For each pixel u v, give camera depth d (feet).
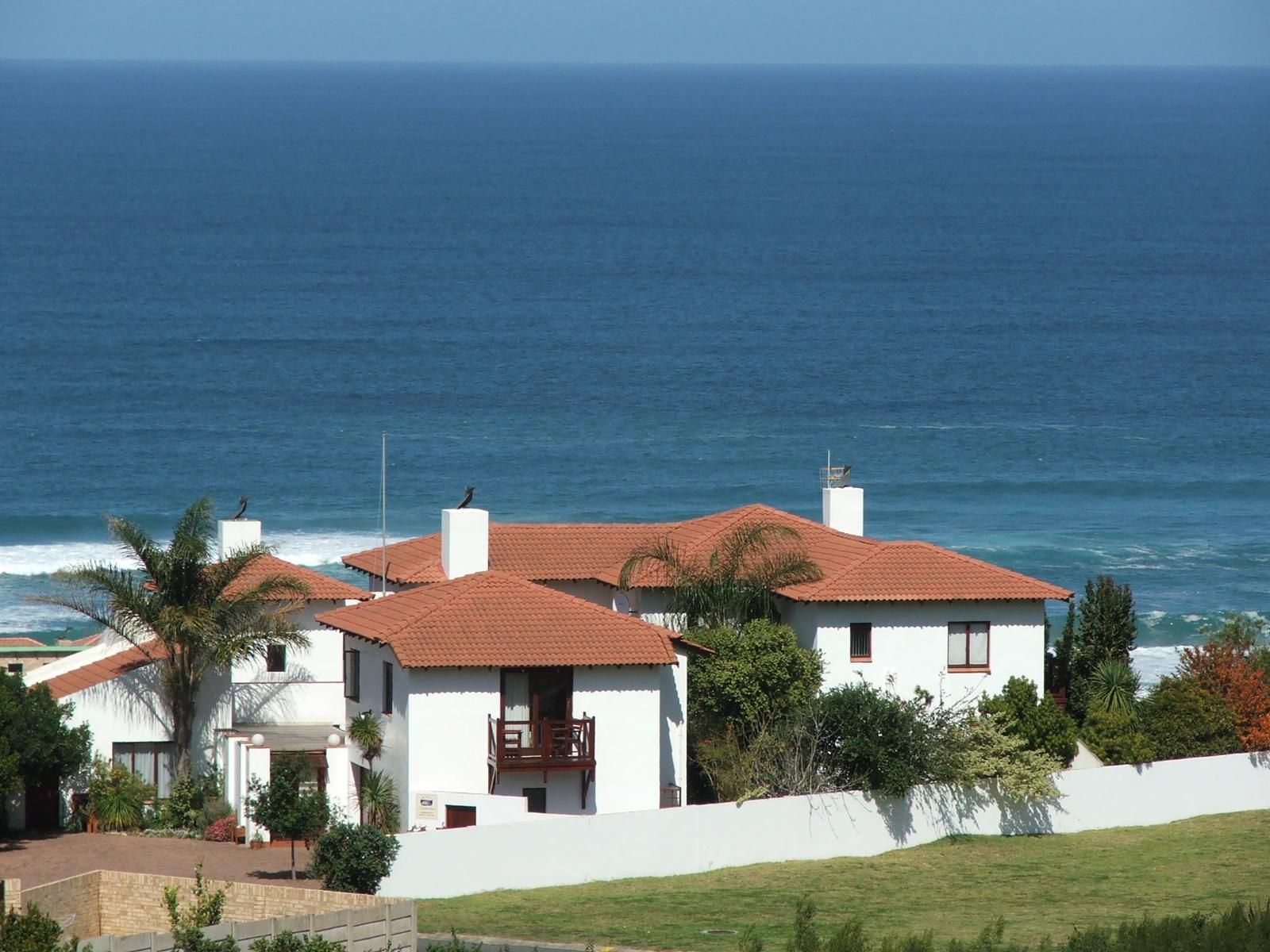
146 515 599.16
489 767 277.23
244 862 261.03
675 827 266.98
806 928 219.00
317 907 229.45
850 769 285.84
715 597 306.35
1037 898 254.27
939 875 267.18
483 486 653.30
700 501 637.71
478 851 254.27
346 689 301.63
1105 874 267.80
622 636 283.79
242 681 307.58
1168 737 306.96
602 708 281.54
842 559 313.53
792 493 652.07
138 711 289.74
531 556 324.60
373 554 336.70
